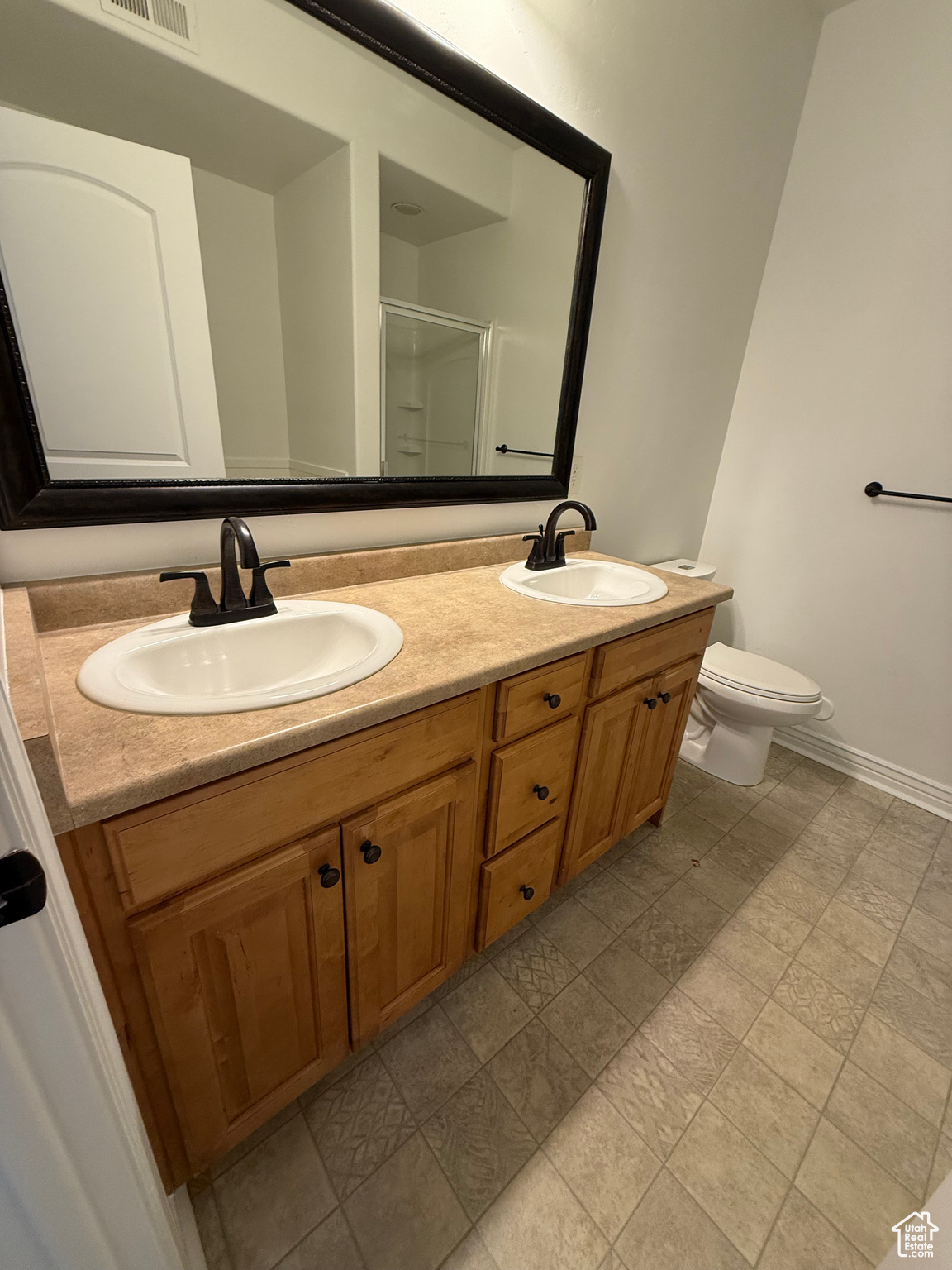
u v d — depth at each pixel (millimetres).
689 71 1438
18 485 785
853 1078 1071
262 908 715
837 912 1467
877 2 1621
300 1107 982
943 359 1690
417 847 903
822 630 2123
